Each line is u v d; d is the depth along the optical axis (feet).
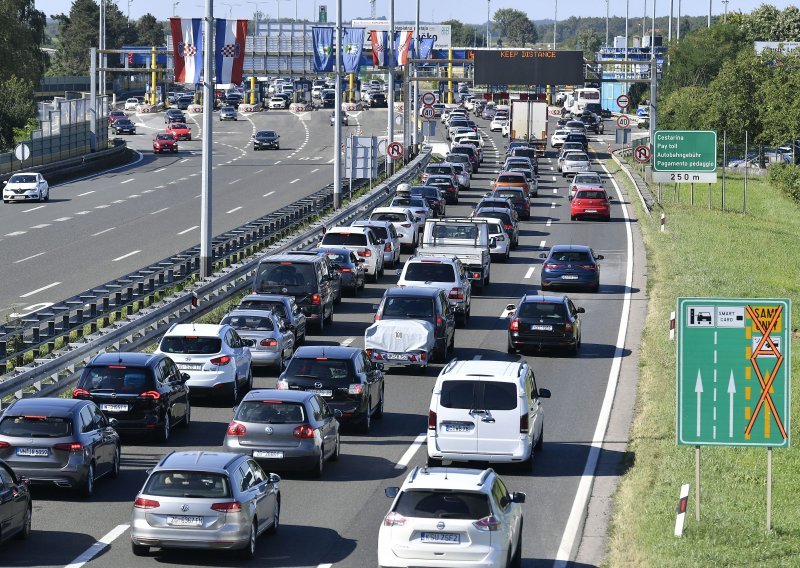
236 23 342.44
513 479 188.55
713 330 163.84
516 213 507.71
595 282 374.63
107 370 204.64
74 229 479.00
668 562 140.97
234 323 266.77
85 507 168.86
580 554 152.05
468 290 336.90
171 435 214.90
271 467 184.24
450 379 189.06
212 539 141.90
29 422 170.50
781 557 148.97
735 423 163.43
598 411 236.22
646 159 626.64
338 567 144.36
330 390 215.10
